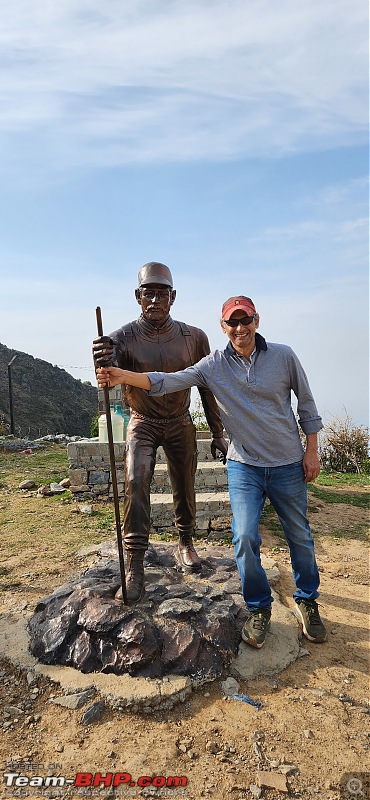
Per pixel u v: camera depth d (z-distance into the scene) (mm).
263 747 2592
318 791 2361
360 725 2760
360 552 5598
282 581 4527
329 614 3994
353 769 2469
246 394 3209
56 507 7277
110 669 3029
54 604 3484
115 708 2822
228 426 3330
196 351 3947
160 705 2826
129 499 3547
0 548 5535
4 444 13992
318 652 3416
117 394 7969
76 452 7605
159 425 3787
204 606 3428
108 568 3869
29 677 3059
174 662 3045
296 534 3402
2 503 7551
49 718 2779
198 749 2582
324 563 5230
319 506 7664
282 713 2824
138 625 3133
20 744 2617
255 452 3279
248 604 3371
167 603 3385
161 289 3676
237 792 2348
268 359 3215
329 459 11969
